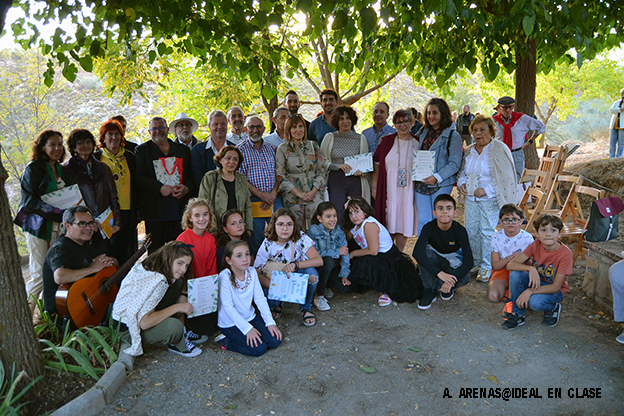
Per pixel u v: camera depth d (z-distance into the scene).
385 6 3.34
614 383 2.94
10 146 14.14
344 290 4.52
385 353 3.41
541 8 3.31
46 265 3.49
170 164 4.62
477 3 4.65
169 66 9.54
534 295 3.68
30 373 2.74
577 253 5.03
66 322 3.38
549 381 2.99
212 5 4.09
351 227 4.68
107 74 9.37
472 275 5.07
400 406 2.77
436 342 3.56
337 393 2.92
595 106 23.70
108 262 3.66
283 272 3.91
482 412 2.69
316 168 5.02
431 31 4.49
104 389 2.79
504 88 14.48
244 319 3.51
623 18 4.11
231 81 10.19
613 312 3.70
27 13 3.87
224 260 3.61
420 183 4.95
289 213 4.04
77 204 3.99
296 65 4.45
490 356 3.33
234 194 4.43
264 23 3.69
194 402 2.85
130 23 3.74
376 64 5.36
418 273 4.43
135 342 3.21
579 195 7.48
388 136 5.10
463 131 11.55
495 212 4.79
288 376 3.13
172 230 4.88
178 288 3.55
